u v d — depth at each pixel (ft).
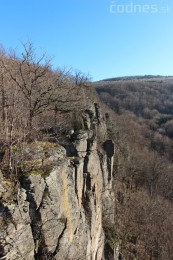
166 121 364.38
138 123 349.82
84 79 156.97
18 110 60.85
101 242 75.25
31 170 45.52
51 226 45.34
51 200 45.34
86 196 64.28
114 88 488.44
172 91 511.40
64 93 88.94
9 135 53.72
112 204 93.30
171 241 130.62
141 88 516.32
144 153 250.37
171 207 182.60
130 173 188.24
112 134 180.24
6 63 80.23
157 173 216.74
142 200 158.71
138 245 115.55
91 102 117.60
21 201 41.50
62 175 50.70
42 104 77.36
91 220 63.00
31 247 41.98
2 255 37.83
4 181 42.34
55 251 46.57
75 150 62.03
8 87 67.26
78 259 55.06
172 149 288.71
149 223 135.13
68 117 78.79
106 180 91.71
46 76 86.48
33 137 58.85
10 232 38.81
